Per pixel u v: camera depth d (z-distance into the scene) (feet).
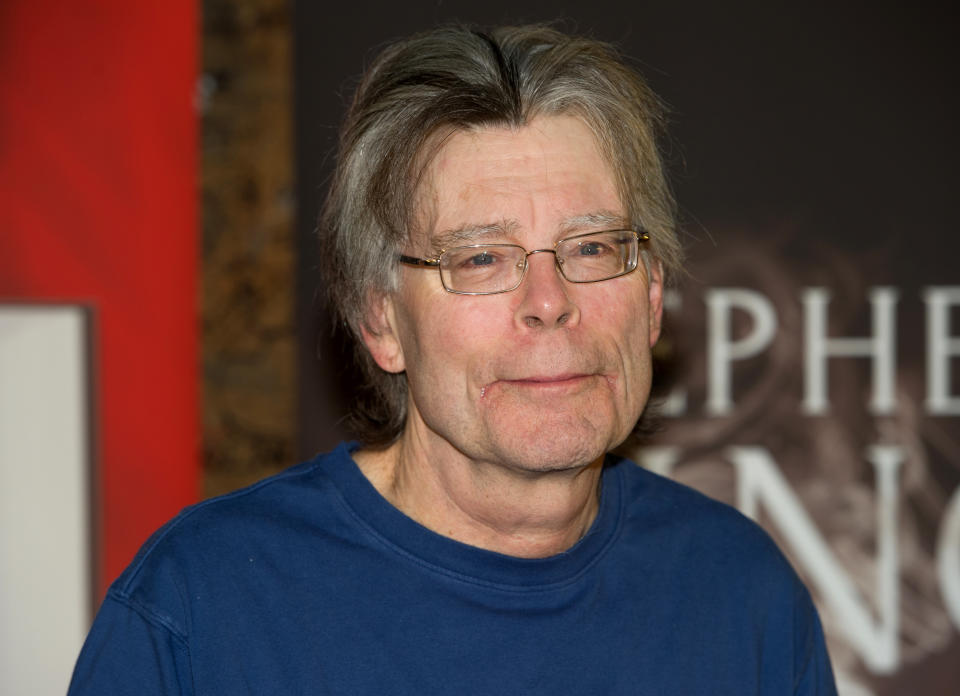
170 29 15.92
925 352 16.11
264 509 8.45
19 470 15.55
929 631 16.19
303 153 15.64
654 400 10.68
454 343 7.60
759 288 16.03
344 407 15.58
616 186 7.88
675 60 15.84
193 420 16.17
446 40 8.09
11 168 15.66
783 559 9.72
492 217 7.47
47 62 15.72
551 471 7.63
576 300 7.58
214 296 16.10
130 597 7.77
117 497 15.97
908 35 15.90
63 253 15.83
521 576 8.11
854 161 15.94
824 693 9.56
